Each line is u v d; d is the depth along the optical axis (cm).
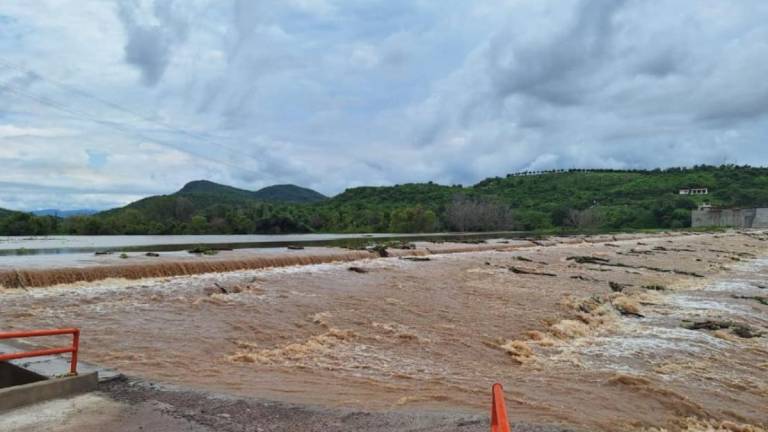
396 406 782
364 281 2305
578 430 688
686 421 851
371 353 1225
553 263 3350
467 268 2920
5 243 4388
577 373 1113
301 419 650
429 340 1355
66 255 2939
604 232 9112
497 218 10125
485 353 1264
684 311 1867
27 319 1409
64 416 623
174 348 1202
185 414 648
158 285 2003
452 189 15300
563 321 1606
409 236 7344
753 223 10312
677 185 14612
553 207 12338
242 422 632
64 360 788
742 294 2298
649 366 1182
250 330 1388
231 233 7812
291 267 2762
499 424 328
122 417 629
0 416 614
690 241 6141
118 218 7106
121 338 1264
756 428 839
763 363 1228
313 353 1208
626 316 1784
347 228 9506
